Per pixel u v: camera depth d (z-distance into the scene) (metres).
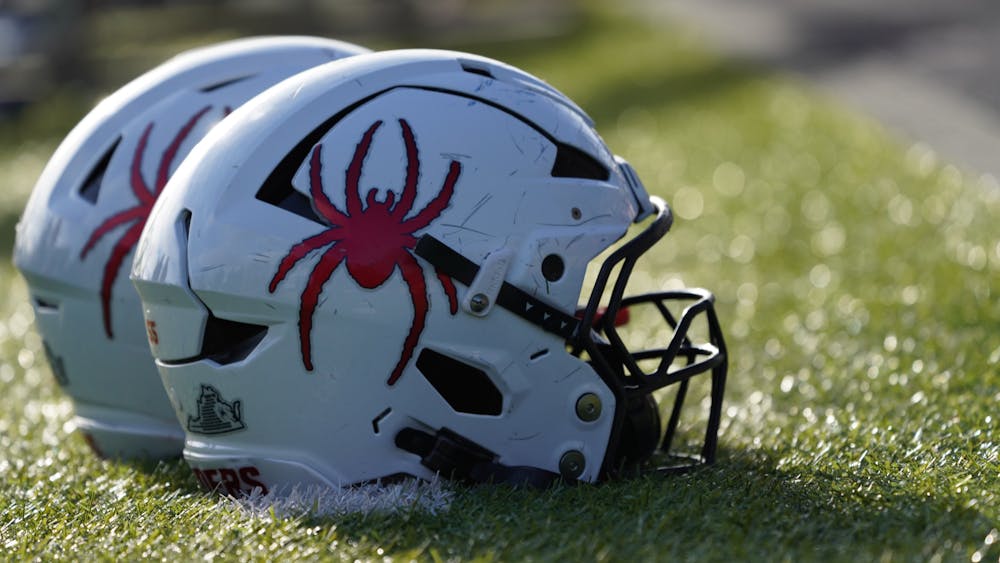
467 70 8.56
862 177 22.62
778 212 21.06
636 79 36.78
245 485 8.38
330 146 7.96
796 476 8.59
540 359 8.15
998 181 21.02
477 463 8.26
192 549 7.63
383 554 7.30
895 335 13.05
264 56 10.13
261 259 7.84
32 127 39.94
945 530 7.23
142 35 55.53
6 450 11.30
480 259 7.94
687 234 20.53
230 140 8.15
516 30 49.44
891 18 41.50
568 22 50.28
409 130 8.03
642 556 7.11
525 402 8.17
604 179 8.61
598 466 8.38
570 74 38.81
